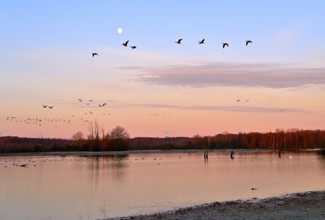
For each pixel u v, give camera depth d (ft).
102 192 177.78
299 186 193.47
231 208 123.95
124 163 415.44
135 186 199.52
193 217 109.09
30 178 247.29
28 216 124.57
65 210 133.28
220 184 204.33
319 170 292.20
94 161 458.91
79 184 211.82
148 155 638.12
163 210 128.98
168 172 288.51
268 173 269.03
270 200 141.49
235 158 509.76
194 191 176.86
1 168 345.51
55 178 246.47
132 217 115.03
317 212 111.24
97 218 118.62
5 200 156.56
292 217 103.86
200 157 561.02
